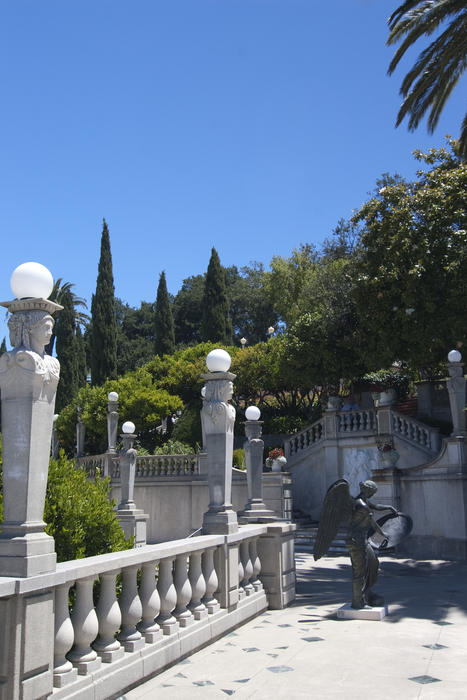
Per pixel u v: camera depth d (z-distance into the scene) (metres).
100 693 4.55
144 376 33.75
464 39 14.27
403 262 19.61
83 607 4.58
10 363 4.16
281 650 6.32
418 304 19.28
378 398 21.73
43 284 4.35
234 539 7.35
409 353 20.33
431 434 19.38
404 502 16.91
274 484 20.27
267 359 29.92
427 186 20.64
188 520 22.39
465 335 18.70
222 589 7.16
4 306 4.36
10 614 3.76
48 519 5.95
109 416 24.78
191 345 50.69
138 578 6.13
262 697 4.88
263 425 29.81
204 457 22.56
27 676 3.80
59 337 42.66
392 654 6.18
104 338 41.75
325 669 5.66
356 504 8.25
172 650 5.73
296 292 39.38
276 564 8.80
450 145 21.50
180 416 33.06
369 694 4.96
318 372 24.52
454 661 5.94
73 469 6.79
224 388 7.59
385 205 21.28
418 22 14.52
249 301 51.91
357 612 7.93
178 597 6.14
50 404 4.32
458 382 16.31
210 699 4.82
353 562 8.17
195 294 55.59
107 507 6.57
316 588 10.81
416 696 4.90
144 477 23.34
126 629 5.27
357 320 23.81
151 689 5.04
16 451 4.12
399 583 11.38
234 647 6.44
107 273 42.72
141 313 58.38
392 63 15.39
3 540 3.96
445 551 15.77
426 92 15.80
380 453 17.95
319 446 22.03
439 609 8.62
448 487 15.96
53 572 4.10
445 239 19.00
